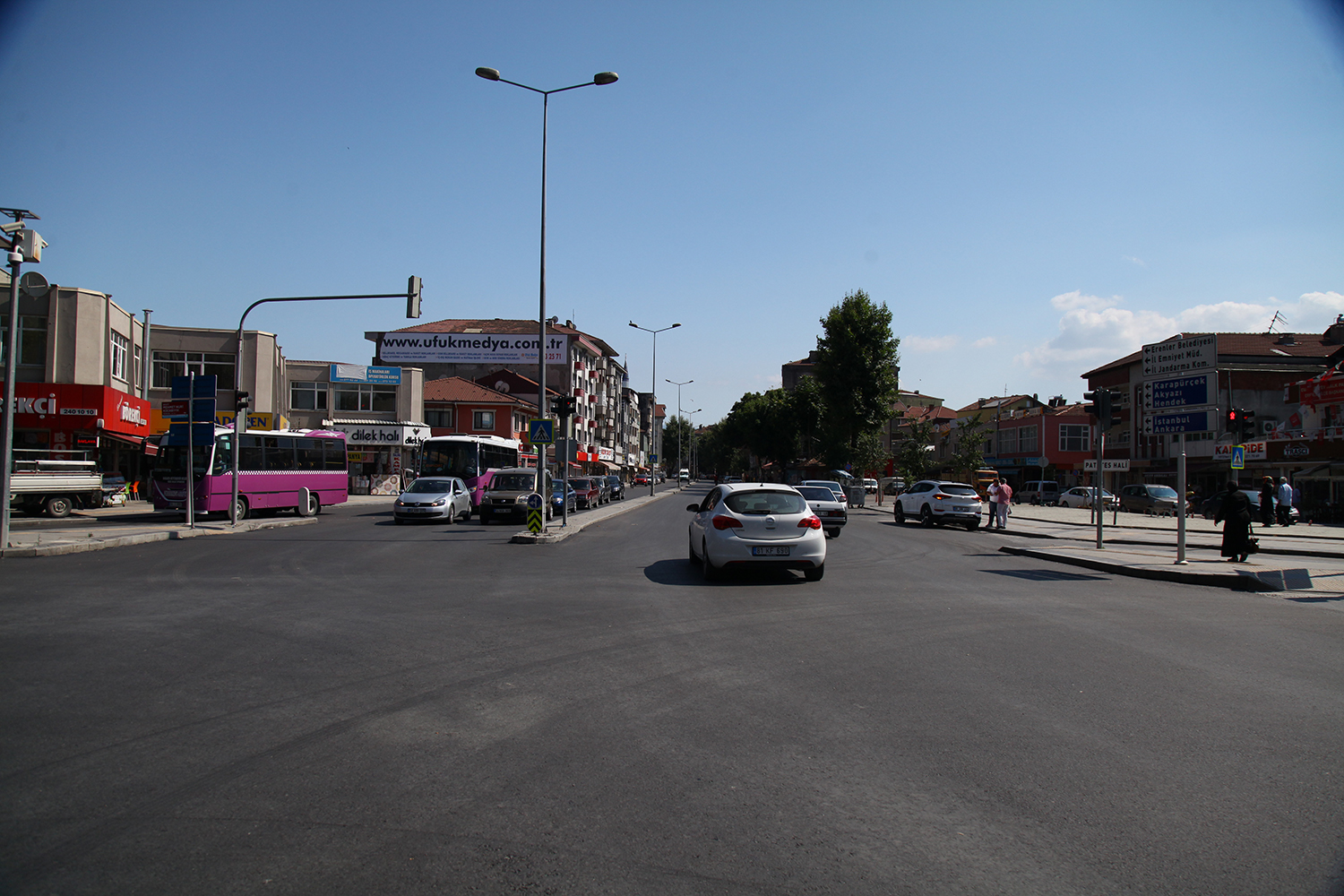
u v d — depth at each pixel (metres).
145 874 3.18
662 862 3.30
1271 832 3.61
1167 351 15.33
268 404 45.66
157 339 43.91
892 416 54.25
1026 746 4.74
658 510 37.47
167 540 18.94
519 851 3.39
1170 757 4.56
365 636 7.83
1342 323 49.50
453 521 26.98
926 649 7.39
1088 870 3.26
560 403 20.41
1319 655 7.21
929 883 3.15
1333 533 25.52
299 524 25.02
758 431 91.19
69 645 7.30
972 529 28.34
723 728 5.06
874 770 4.36
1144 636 8.04
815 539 12.07
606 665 6.72
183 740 4.77
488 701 5.65
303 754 4.56
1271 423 44.81
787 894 3.05
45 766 4.33
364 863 3.28
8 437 15.09
